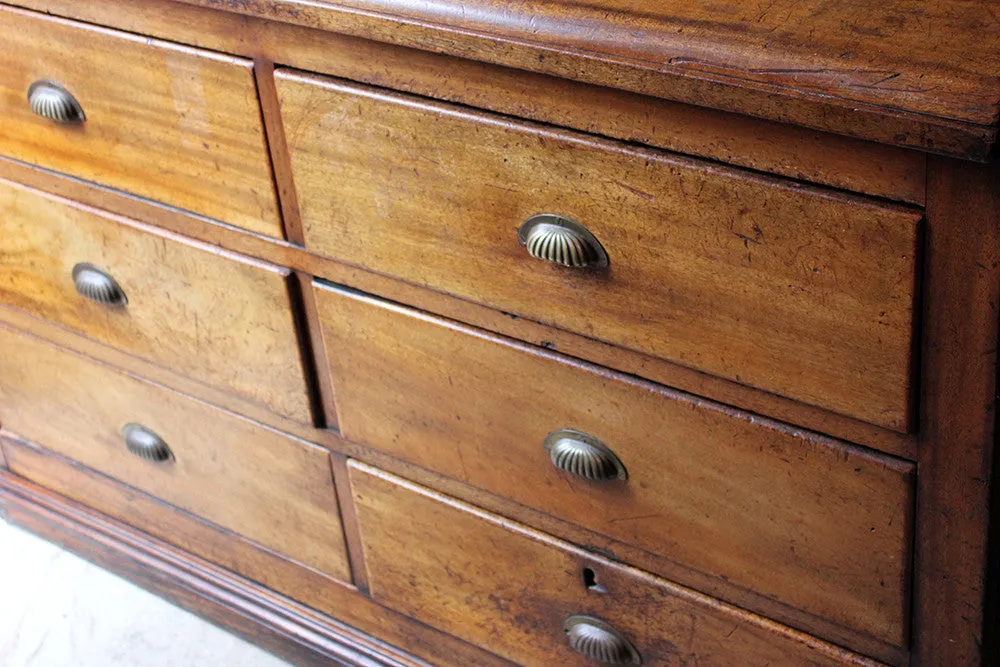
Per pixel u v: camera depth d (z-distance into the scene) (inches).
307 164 46.1
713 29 35.3
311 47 43.5
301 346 52.0
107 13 48.5
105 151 52.6
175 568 66.4
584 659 52.1
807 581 42.9
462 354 46.7
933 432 37.4
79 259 57.5
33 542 72.5
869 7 34.7
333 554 58.4
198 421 59.1
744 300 38.4
